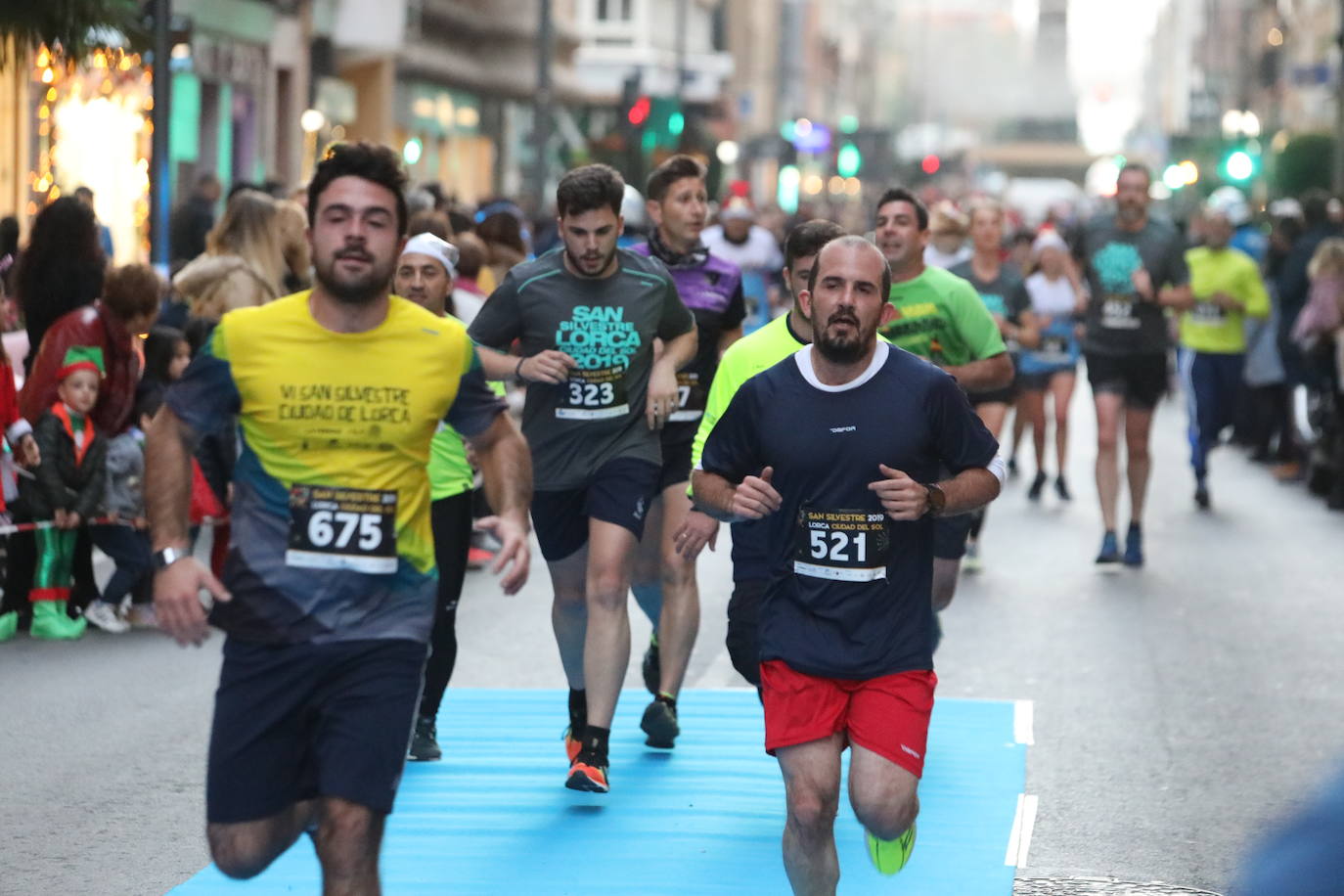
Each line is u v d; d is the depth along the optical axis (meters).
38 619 25.67
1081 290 41.44
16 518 25.27
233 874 11.64
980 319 20.27
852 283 12.95
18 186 50.66
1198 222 56.94
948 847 16.50
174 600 11.34
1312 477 43.25
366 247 11.27
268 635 11.38
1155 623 27.75
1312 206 46.81
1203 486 41.25
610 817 17.25
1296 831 5.77
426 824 16.95
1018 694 23.00
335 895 11.23
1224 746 20.34
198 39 71.81
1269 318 47.31
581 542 18.73
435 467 18.88
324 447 11.48
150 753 19.64
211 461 26.73
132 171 51.75
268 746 11.46
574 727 19.12
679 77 95.69
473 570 32.44
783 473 13.22
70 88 49.91
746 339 17.00
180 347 27.23
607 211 18.14
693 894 14.98
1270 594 30.31
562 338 18.27
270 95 80.50
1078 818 17.53
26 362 26.67
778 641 13.19
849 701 13.19
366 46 88.50
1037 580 31.53
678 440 19.92
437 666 19.28
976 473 13.20
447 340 11.69
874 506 13.11
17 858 15.96
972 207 34.62
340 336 11.51
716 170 72.06
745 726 21.05
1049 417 61.72
